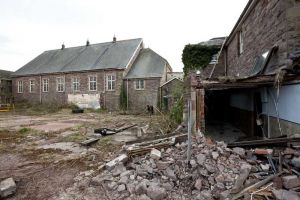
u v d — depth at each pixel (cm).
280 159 521
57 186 566
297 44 722
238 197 433
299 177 455
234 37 1598
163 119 1572
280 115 743
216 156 560
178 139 743
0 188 511
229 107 1758
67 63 3419
